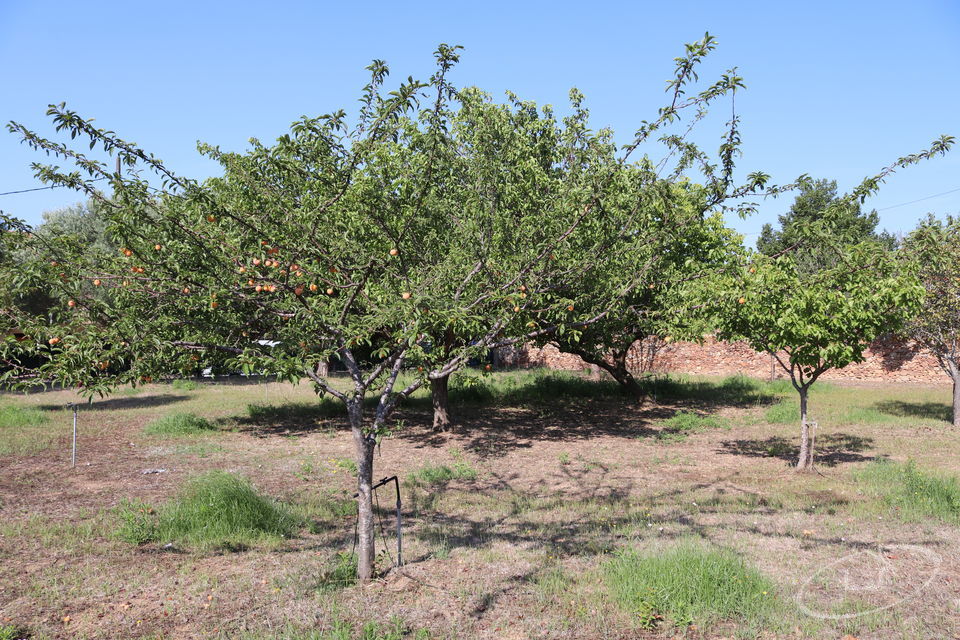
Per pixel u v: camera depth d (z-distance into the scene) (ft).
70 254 17.06
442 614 17.43
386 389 20.71
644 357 87.30
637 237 22.02
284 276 17.71
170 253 17.17
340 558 21.48
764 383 74.74
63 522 25.30
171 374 18.20
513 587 19.11
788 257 28.17
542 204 25.25
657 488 31.42
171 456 39.19
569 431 49.34
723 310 30.94
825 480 31.94
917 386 72.95
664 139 18.71
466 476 34.58
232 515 24.31
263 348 17.44
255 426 50.83
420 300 16.07
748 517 25.73
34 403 64.90
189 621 17.04
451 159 22.40
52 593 18.67
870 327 31.24
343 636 15.93
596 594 18.48
